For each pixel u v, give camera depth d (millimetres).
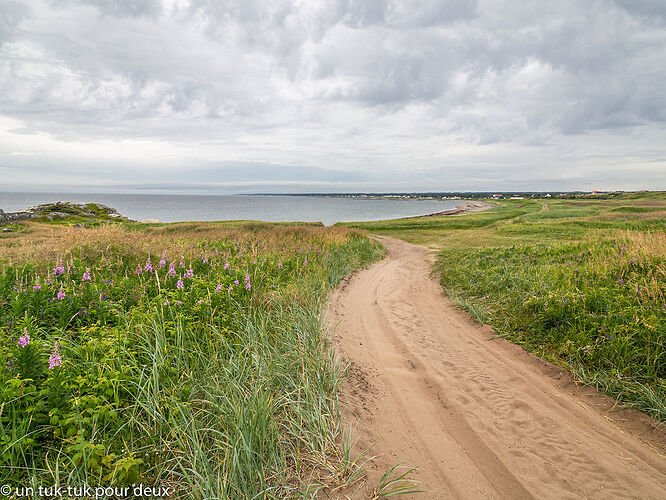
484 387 4488
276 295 6543
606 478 2957
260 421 2936
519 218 43875
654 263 7480
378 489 2715
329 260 12453
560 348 5254
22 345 2984
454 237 29188
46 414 2658
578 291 6680
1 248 9695
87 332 3908
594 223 27891
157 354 3545
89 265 7379
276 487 2602
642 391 4004
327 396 3867
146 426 2844
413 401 4152
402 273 13398
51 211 51000
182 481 2533
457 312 7855
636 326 4973
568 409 3973
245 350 4242
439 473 2992
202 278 7043
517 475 2986
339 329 6336
